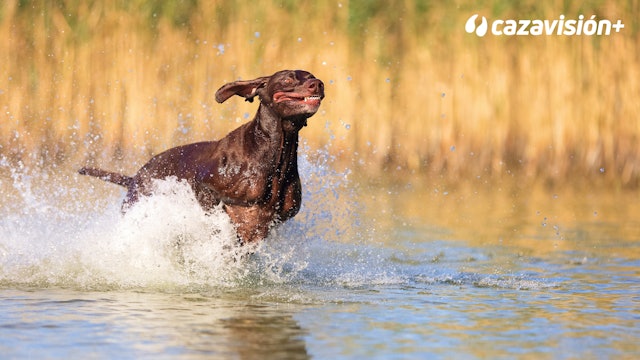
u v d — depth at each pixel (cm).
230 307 1223
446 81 3194
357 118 3178
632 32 3086
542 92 3134
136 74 3031
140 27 3045
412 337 1064
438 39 3198
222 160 1461
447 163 3203
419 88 3206
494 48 3159
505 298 1319
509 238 1998
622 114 3102
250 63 3064
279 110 1416
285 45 3095
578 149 3138
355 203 2494
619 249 1842
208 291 1341
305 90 1401
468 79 3170
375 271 1550
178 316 1159
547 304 1276
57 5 3047
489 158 3178
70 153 3005
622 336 1081
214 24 3078
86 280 1393
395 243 1891
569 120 3123
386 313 1199
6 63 3012
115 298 1273
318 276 1485
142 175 1563
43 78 3027
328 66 3103
